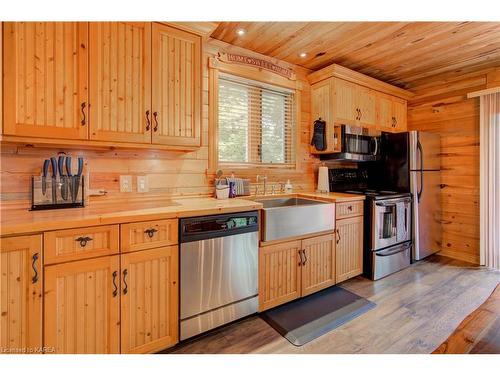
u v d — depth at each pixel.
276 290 2.11
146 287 1.52
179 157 2.23
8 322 1.19
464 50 2.63
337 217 2.52
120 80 1.64
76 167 1.77
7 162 1.59
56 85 1.46
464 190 3.33
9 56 1.35
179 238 1.62
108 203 1.90
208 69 2.36
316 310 2.14
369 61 2.90
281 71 2.79
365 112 3.16
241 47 2.56
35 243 1.22
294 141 2.97
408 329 1.88
